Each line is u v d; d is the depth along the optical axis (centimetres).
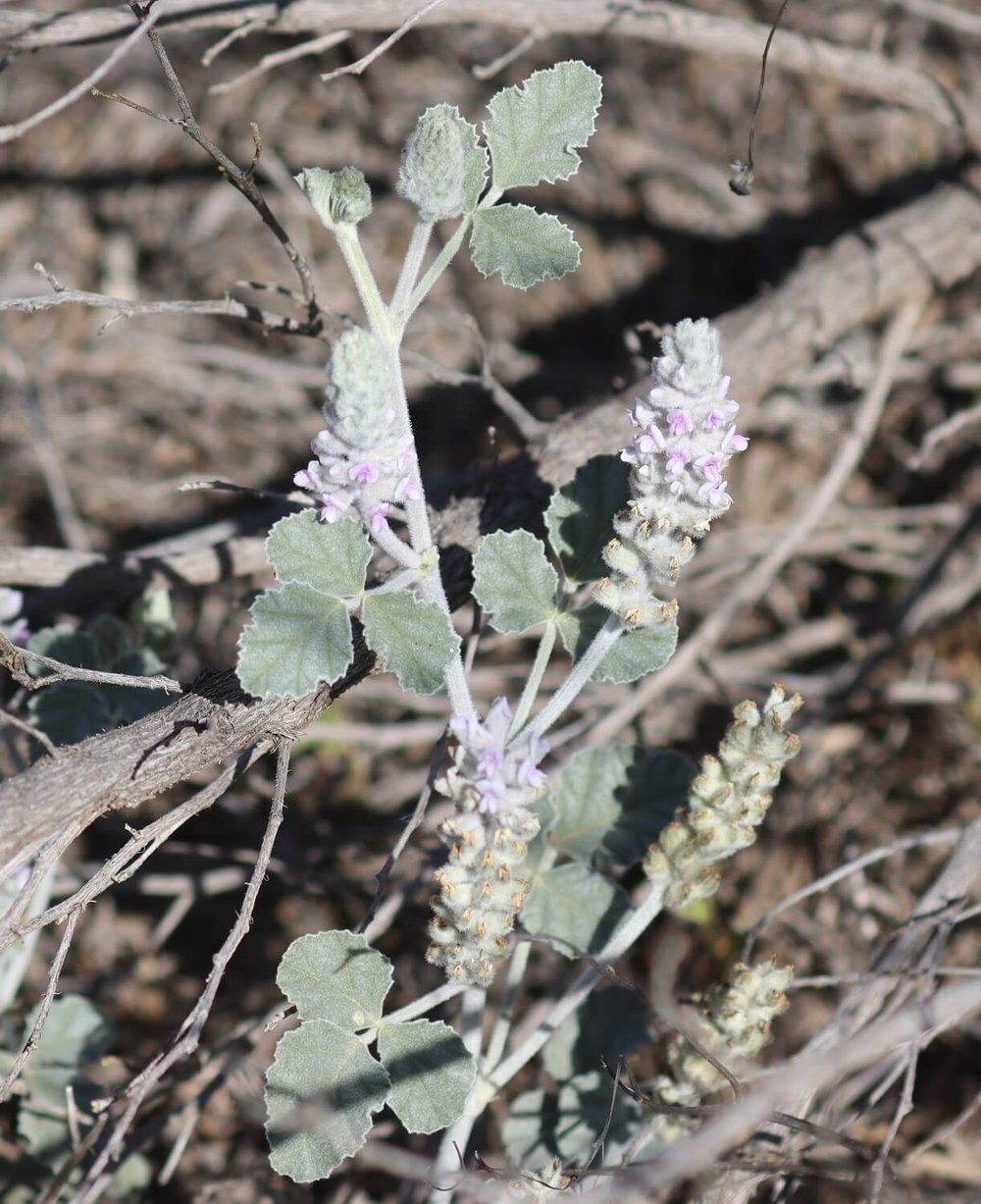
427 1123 63
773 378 87
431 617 61
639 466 62
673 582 62
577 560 66
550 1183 64
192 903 84
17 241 119
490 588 64
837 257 92
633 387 77
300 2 79
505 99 63
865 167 120
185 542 86
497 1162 74
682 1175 61
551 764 84
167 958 83
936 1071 79
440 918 63
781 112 122
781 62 94
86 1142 64
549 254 63
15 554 77
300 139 120
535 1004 79
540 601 65
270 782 86
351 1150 62
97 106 123
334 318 75
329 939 64
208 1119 76
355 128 121
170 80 70
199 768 64
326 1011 63
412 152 61
